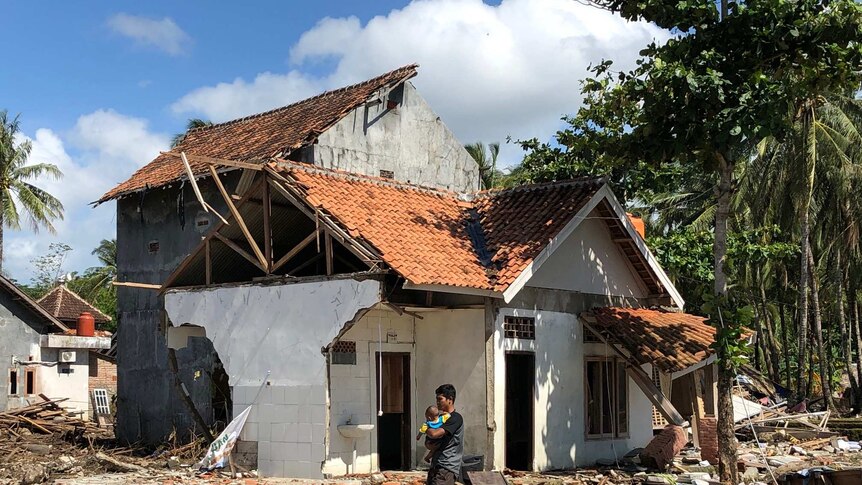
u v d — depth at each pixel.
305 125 23.45
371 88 23.98
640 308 20.84
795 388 39.81
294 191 16.39
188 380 22.81
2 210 45.53
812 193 32.62
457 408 16.48
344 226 15.77
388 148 24.17
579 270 19.02
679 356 18.08
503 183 43.22
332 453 15.69
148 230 24.91
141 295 24.86
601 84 18.06
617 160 17.27
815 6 15.77
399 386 17.03
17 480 16.34
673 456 17.69
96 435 24.86
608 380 19.58
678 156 16.41
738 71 15.95
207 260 17.91
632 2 16.50
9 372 29.25
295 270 17.06
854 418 27.98
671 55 16.06
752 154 35.25
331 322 15.71
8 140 45.56
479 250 17.75
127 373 24.98
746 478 16.97
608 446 19.23
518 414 17.81
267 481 15.20
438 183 25.59
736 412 26.52
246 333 17.03
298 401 15.99
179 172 23.97
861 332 44.62
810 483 16.86
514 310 16.97
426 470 16.56
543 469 17.34
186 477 16.08
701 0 15.80
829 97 32.69
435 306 16.70
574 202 18.17
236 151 24.11
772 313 42.56
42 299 40.06
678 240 28.19
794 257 35.69
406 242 16.30
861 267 33.25
